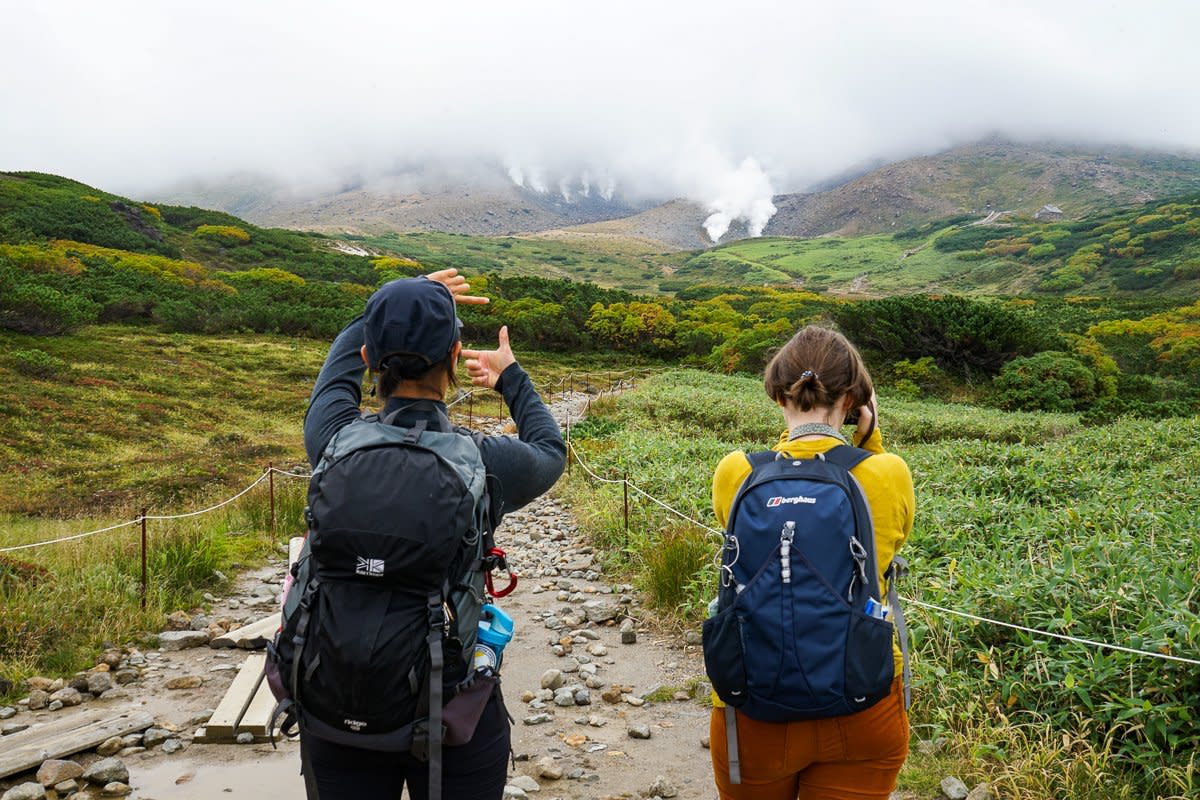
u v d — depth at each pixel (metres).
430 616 1.76
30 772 4.22
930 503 7.97
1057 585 4.86
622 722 4.88
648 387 35.81
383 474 1.80
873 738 1.97
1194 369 48.72
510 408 2.31
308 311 59.00
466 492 1.82
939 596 5.05
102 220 96.75
